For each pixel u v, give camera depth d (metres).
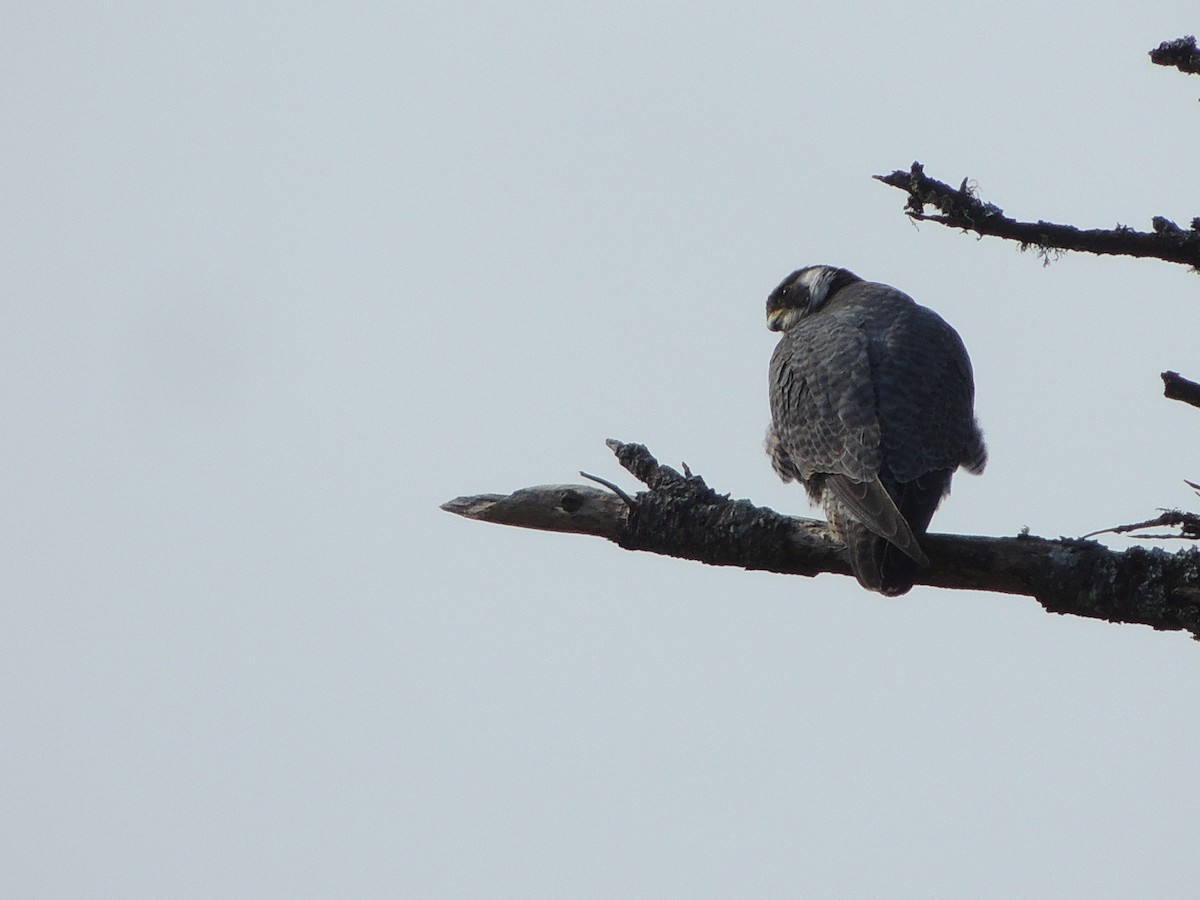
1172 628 9.02
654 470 10.08
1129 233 8.12
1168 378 7.95
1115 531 8.33
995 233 8.21
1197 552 8.95
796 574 10.20
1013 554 9.50
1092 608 9.19
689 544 9.98
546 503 10.05
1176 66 7.98
